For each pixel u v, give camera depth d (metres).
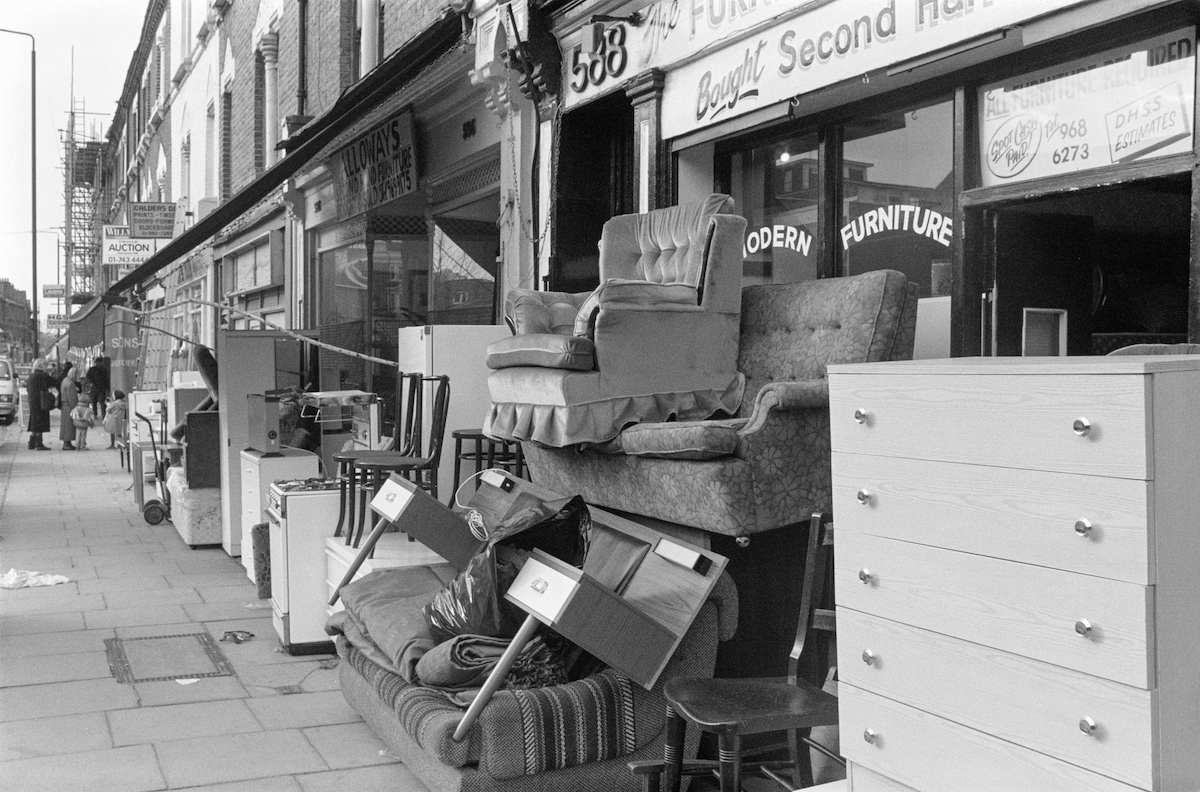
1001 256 4.50
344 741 4.30
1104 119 4.03
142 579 7.59
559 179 7.21
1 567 8.05
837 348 4.19
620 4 6.51
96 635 5.98
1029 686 2.05
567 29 7.03
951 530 2.20
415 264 10.23
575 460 4.75
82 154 54.25
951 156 4.80
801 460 3.84
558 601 3.16
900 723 2.33
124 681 5.11
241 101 17.62
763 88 5.41
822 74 5.02
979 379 2.13
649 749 3.51
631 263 5.16
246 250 18.05
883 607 2.36
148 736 4.34
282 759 4.09
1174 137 3.76
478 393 6.64
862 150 5.39
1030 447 2.03
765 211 6.14
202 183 21.59
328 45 12.73
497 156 8.27
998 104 4.50
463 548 4.57
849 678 2.46
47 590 7.20
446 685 3.61
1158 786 1.87
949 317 4.81
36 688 4.99
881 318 4.11
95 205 51.84
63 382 20.89
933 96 4.89
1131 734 1.88
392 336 10.81
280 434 8.02
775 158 6.05
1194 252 3.55
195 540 8.83
